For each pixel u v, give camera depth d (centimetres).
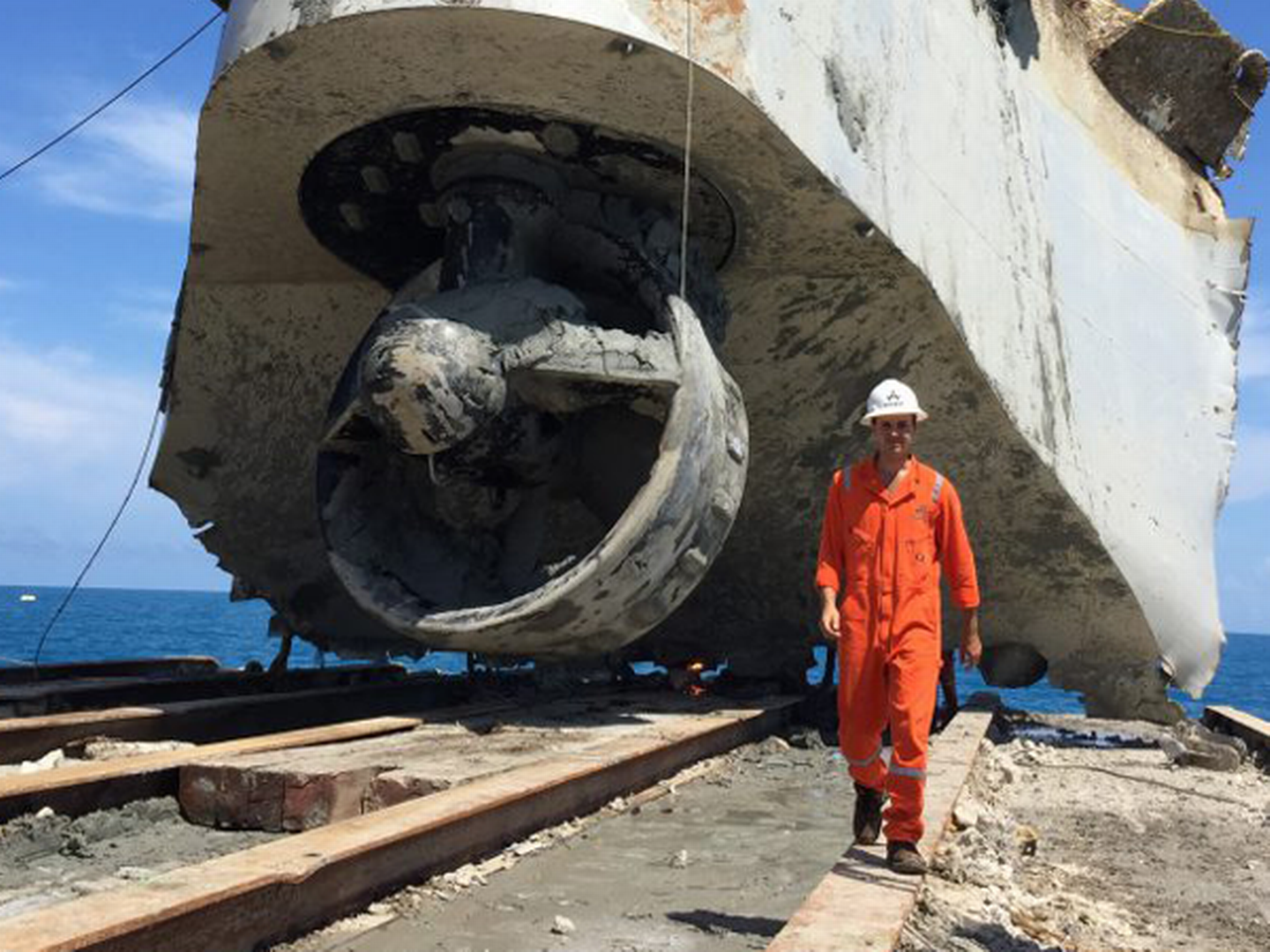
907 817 424
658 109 757
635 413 888
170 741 805
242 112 794
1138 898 530
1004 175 1079
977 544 1088
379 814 476
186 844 539
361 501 888
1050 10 1299
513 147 812
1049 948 409
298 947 379
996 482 1038
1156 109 1428
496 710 887
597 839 574
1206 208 1462
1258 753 1108
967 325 943
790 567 1109
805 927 354
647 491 773
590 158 820
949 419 993
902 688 421
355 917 416
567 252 861
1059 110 1272
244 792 575
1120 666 1167
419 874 462
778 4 777
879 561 429
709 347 820
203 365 1069
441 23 694
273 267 993
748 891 486
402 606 837
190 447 1105
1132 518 1146
